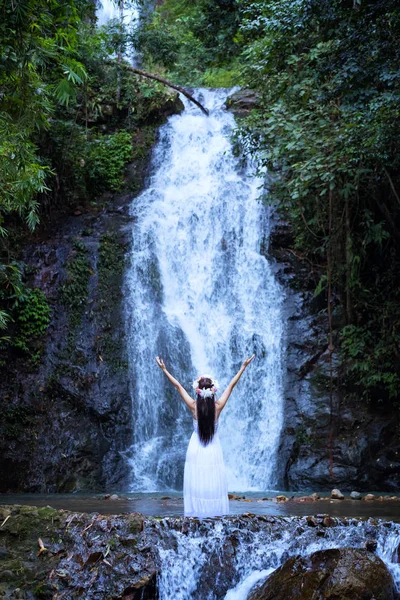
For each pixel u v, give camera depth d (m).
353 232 16.89
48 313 17.48
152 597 6.52
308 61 14.71
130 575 6.52
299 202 16.55
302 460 15.17
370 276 17.36
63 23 8.49
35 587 6.55
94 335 17.28
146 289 18.28
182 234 19.25
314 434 15.52
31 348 17.12
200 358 17.41
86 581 6.52
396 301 16.73
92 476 15.49
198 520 6.98
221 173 20.66
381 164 15.09
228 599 6.54
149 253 18.70
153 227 19.09
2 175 9.67
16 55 7.89
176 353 17.41
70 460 15.61
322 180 15.21
